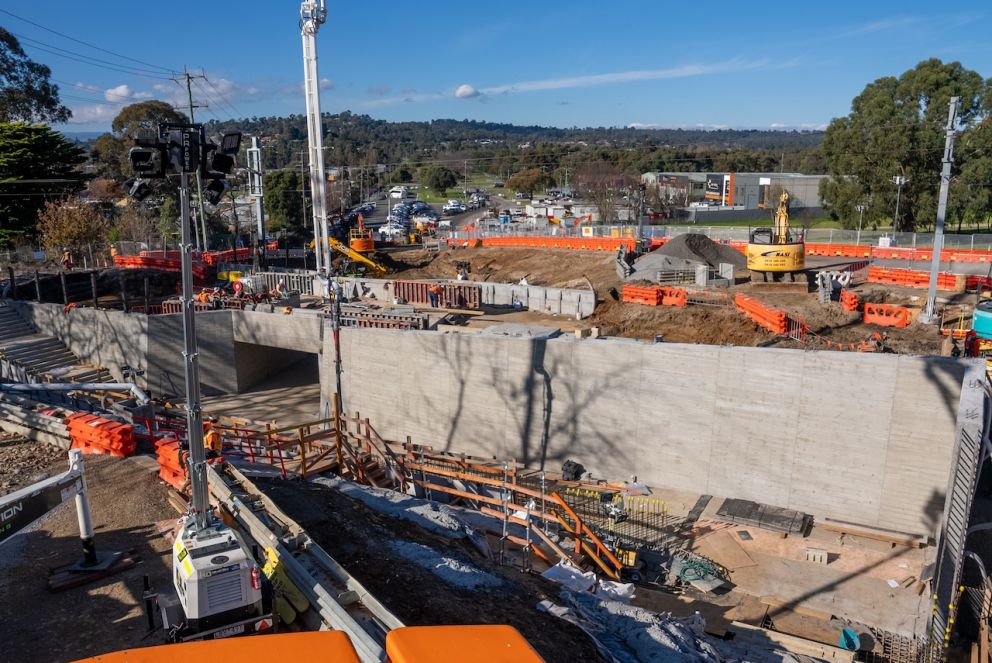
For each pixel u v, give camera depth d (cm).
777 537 2164
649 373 2548
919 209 6838
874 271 4366
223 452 2108
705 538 2153
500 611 1212
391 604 1166
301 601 1049
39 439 1989
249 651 501
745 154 17562
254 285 4750
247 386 3997
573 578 1638
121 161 8300
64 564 1285
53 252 5600
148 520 1461
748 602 1820
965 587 1756
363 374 3272
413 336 3061
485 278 6266
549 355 2741
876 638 1681
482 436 2950
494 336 2878
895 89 6875
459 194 18800
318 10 4344
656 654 1184
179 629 967
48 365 3891
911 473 2158
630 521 2234
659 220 9919
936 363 2084
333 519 1566
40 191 5794
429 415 3083
